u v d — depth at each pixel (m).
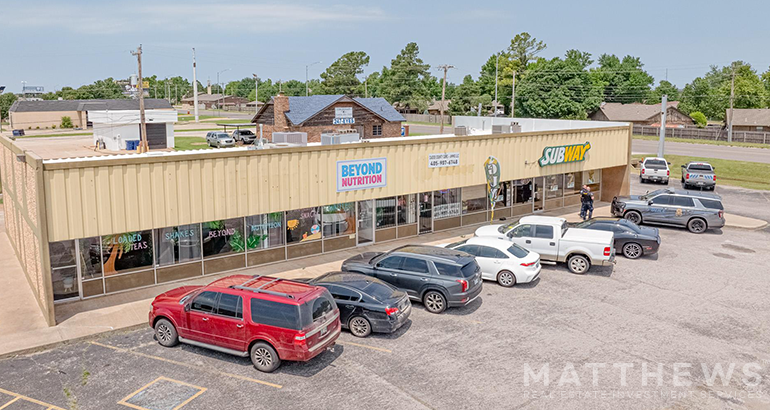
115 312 16.09
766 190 40.50
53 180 15.25
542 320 15.68
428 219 26.00
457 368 12.73
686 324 15.44
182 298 13.84
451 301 15.98
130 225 16.81
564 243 20.28
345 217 22.98
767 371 12.71
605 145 31.89
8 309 16.27
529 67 114.38
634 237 22.05
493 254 18.88
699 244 24.52
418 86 112.44
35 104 86.50
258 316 12.36
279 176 19.70
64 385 11.95
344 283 14.92
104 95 140.38
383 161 22.48
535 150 28.19
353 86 116.56
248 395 11.48
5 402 11.23
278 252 21.19
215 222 19.55
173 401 11.26
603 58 142.25
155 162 17.06
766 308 16.69
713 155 58.59
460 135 25.84
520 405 11.15
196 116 87.88
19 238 20.50
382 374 12.42
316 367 12.76
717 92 116.56
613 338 14.46
